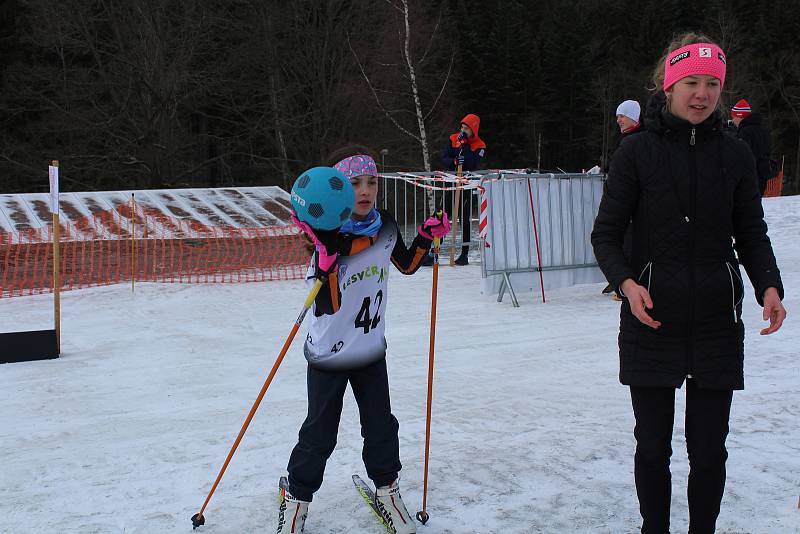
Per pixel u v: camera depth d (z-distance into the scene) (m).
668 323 2.45
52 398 5.07
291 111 30.83
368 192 2.81
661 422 2.53
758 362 5.56
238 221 13.24
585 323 7.27
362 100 30.23
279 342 6.70
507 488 3.42
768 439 3.97
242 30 29.70
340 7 30.06
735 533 2.93
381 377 2.96
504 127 44.84
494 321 7.42
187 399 5.01
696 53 2.39
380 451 2.95
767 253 2.48
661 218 2.46
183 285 9.88
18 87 28.28
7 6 29.44
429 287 9.54
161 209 13.88
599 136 45.56
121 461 3.89
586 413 4.54
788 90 46.19
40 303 8.75
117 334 7.07
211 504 3.32
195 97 30.81
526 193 8.51
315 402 2.92
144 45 26.44
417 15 31.00
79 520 3.17
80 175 29.52
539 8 50.53
